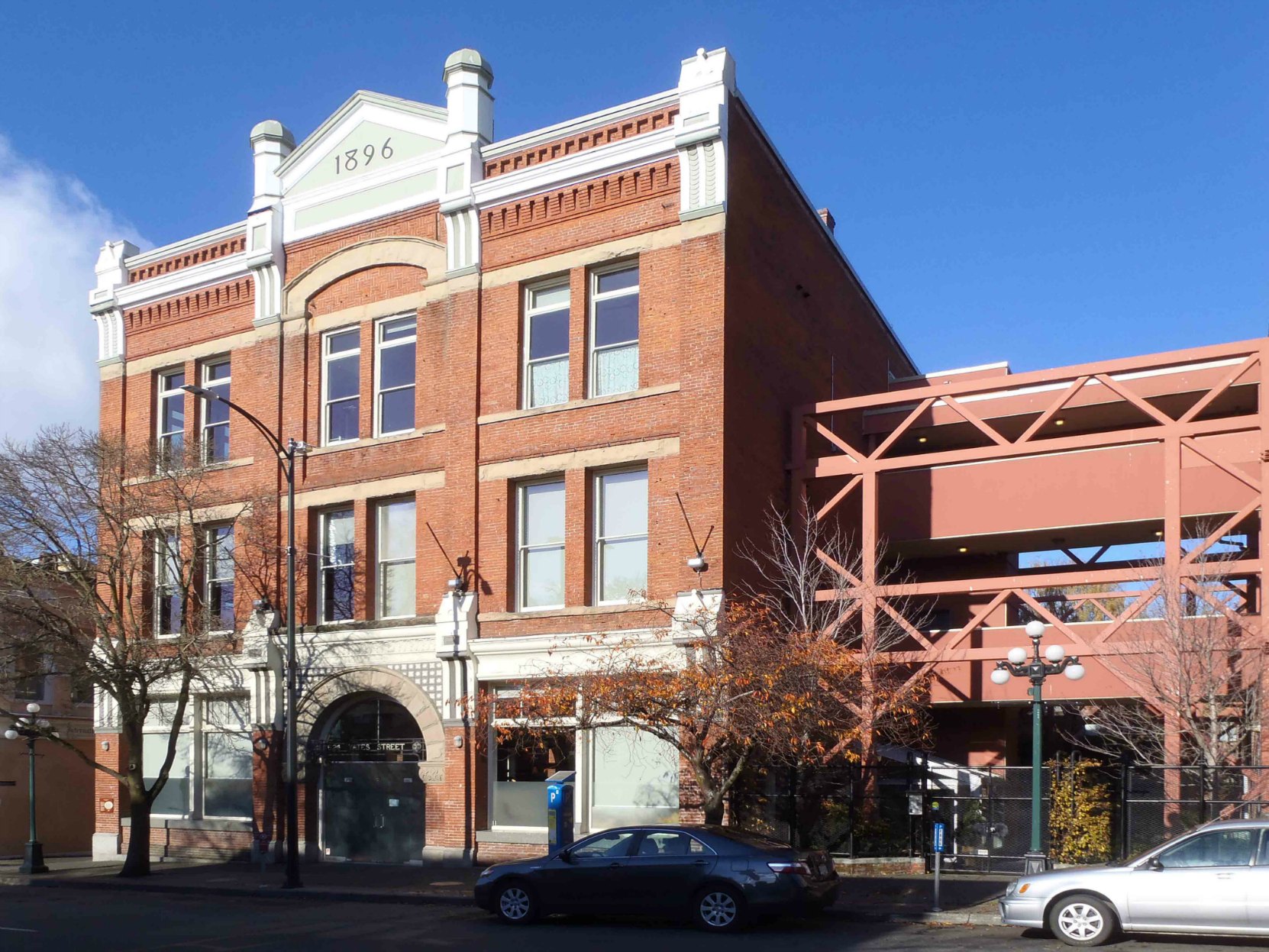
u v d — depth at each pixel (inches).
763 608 906.7
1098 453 1082.1
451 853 979.9
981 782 1006.4
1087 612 1664.6
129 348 1259.8
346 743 1075.9
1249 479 916.0
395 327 1100.5
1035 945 581.0
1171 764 870.4
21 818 1477.6
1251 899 549.6
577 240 1000.9
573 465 975.6
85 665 1018.1
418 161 1085.8
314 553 1097.4
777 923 680.4
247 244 1168.2
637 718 773.9
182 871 1032.8
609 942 611.2
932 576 1320.1
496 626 986.1
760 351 1002.1
